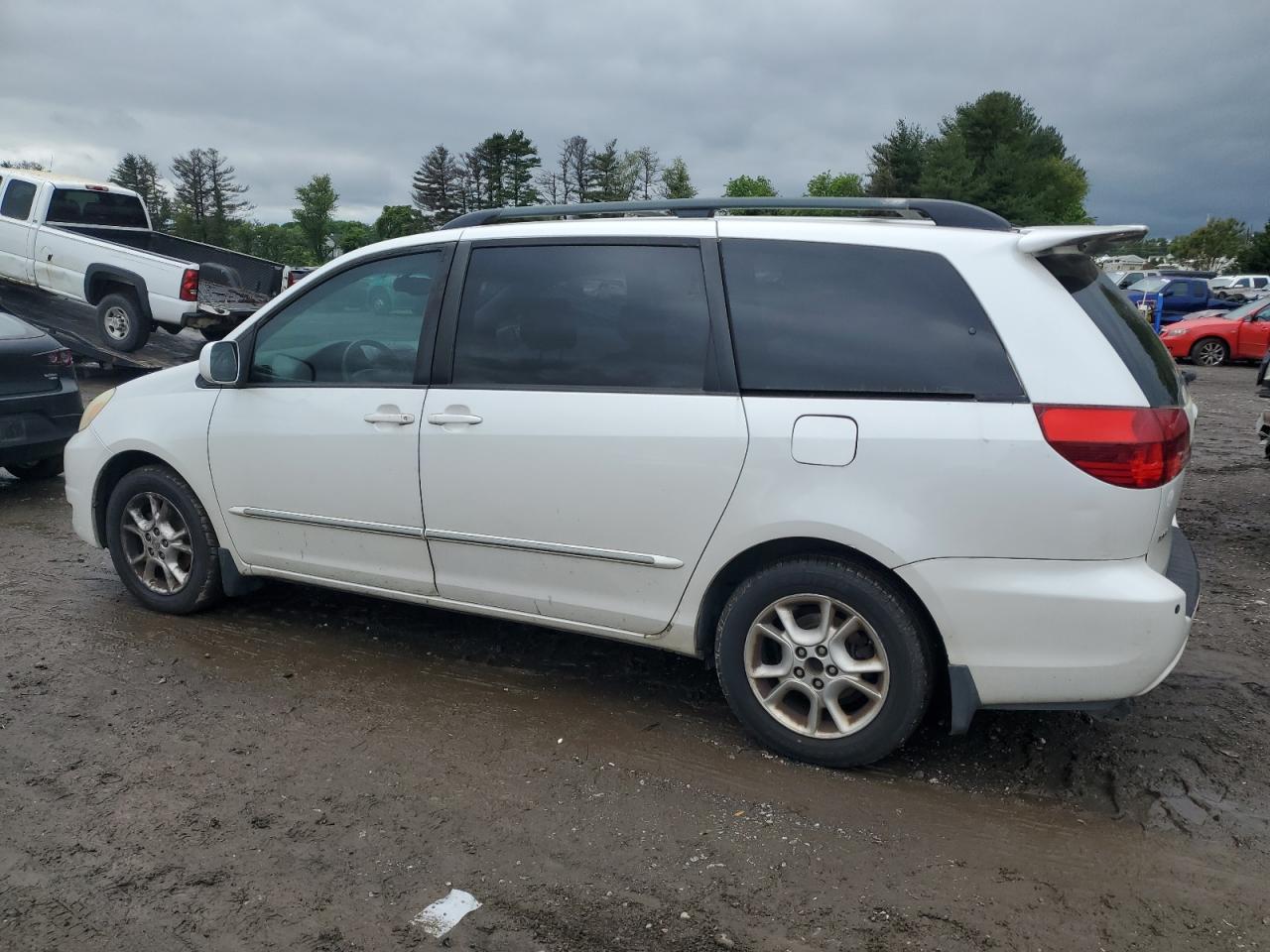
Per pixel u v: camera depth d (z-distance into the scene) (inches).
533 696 161.0
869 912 107.0
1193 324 830.5
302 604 202.4
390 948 101.0
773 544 135.3
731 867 115.1
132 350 508.7
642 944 101.8
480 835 121.2
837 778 135.2
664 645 146.9
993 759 140.8
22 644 180.9
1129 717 153.7
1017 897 109.8
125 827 122.0
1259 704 159.0
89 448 197.0
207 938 102.3
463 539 155.5
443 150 3644.2
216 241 4057.6
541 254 151.3
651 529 140.3
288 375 173.3
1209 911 107.7
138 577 196.5
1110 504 118.8
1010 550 122.0
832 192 2920.8
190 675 167.9
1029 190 2581.2
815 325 133.1
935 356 126.6
